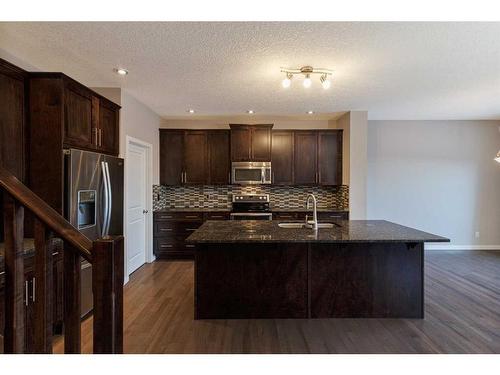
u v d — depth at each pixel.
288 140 5.45
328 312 2.92
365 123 4.96
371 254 2.92
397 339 2.50
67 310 1.16
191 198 5.78
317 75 3.33
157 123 5.32
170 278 4.12
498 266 4.60
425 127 5.67
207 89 3.84
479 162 5.71
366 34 2.39
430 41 2.50
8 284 1.13
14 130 2.53
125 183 3.93
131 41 2.53
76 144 2.91
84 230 2.87
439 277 4.08
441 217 5.72
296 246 2.92
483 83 3.56
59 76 2.66
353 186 4.97
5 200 1.13
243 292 2.92
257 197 5.54
